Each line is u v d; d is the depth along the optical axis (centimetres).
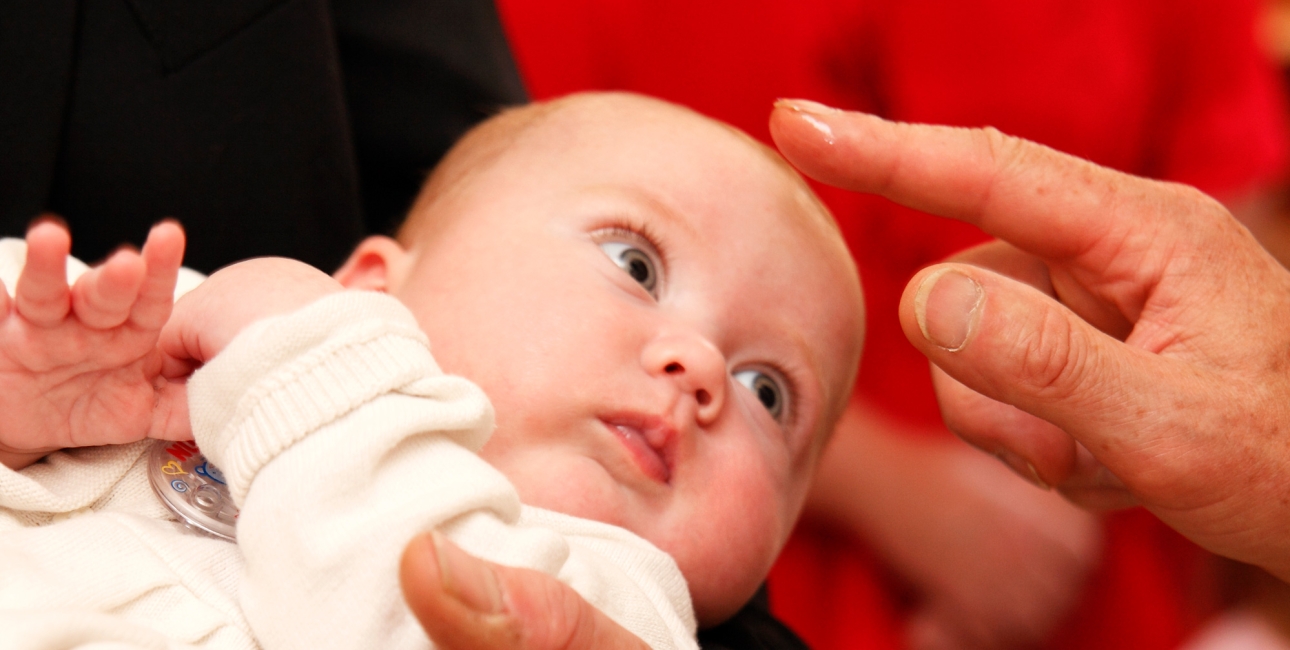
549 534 74
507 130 130
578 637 64
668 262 115
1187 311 98
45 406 77
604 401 100
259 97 115
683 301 114
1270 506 95
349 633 68
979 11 207
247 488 74
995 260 118
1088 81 212
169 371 84
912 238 211
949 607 208
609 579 86
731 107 218
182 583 75
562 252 111
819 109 97
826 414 129
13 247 94
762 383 121
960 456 209
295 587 70
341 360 76
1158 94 225
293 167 118
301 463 72
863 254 216
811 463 130
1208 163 219
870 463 208
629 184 118
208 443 78
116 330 74
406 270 119
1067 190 100
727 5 213
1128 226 100
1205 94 222
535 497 97
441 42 142
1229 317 97
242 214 118
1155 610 217
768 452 117
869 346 218
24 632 62
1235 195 230
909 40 211
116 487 84
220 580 77
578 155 122
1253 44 223
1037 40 208
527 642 62
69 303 71
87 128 109
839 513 212
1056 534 207
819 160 97
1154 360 92
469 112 147
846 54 218
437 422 76
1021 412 114
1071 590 212
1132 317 105
